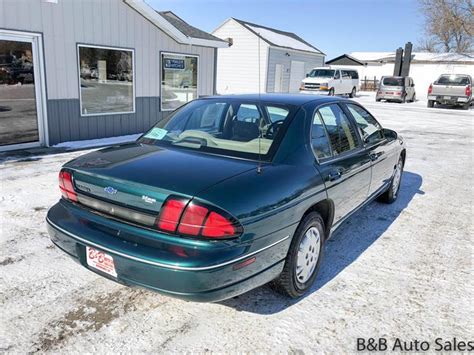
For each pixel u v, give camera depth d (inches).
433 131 510.9
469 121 639.1
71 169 110.7
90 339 98.4
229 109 134.5
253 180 100.2
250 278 96.8
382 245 159.8
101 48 355.3
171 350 95.7
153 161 109.1
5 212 178.1
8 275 126.0
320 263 128.4
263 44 985.5
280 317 109.7
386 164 184.4
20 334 99.2
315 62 1211.9
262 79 1003.3
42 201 193.3
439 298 122.3
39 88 315.9
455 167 309.6
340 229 175.3
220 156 114.4
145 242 93.8
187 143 124.6
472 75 1330.0
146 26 394.3
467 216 197.3
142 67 400.5
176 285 88.8
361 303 118.0
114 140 363.6
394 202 215.9
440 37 1653.5
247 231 92.8
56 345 95.9
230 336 101.4
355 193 150.0
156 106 426.3
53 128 330.0
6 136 301.4
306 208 112.7
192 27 498.6
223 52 1047.6
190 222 89.3
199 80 478.9
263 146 117.1
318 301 118.3
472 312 115.6
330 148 133.5
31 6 297.7
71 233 104.0
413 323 109.6
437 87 864.9
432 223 186.2
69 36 327.0
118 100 383.2
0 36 285.0
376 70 1601.9
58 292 118.0
